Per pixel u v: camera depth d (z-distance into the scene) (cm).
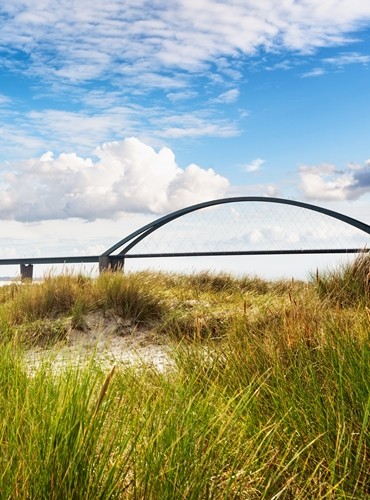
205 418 259
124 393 310
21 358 369
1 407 256
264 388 333
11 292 1089
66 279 1038
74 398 221
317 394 301
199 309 838
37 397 250
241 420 294
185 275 1388
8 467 192
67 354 413
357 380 308
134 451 228
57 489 186
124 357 579
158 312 870
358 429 276
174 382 344
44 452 197
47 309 898
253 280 1362
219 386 359
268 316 568
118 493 198
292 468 260
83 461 196
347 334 371
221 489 226
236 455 235
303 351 381
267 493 238
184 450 222
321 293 786
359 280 802
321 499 229
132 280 964
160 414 245
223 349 447
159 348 651
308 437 276
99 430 205
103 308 870
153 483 206
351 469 252
